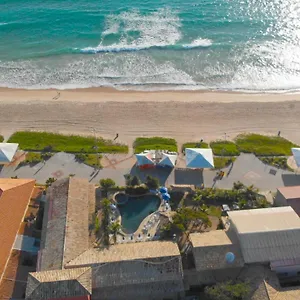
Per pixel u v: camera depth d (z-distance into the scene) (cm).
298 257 4819
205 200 6009
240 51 9988
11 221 5272
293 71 9375
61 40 10362
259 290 4534
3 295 4638
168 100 8412
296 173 6631
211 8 11656
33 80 9094
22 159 6756
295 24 10981
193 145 7175
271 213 5266
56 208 5397
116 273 4631
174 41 10288
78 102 8275
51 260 4775
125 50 9969
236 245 4925
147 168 6619
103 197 6009
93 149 6981
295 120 7900
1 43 10294
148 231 5453
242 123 7788
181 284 4675
